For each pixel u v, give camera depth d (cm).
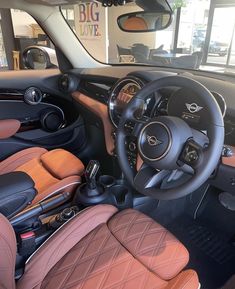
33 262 80
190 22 604
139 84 120
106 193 114
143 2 125
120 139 96
